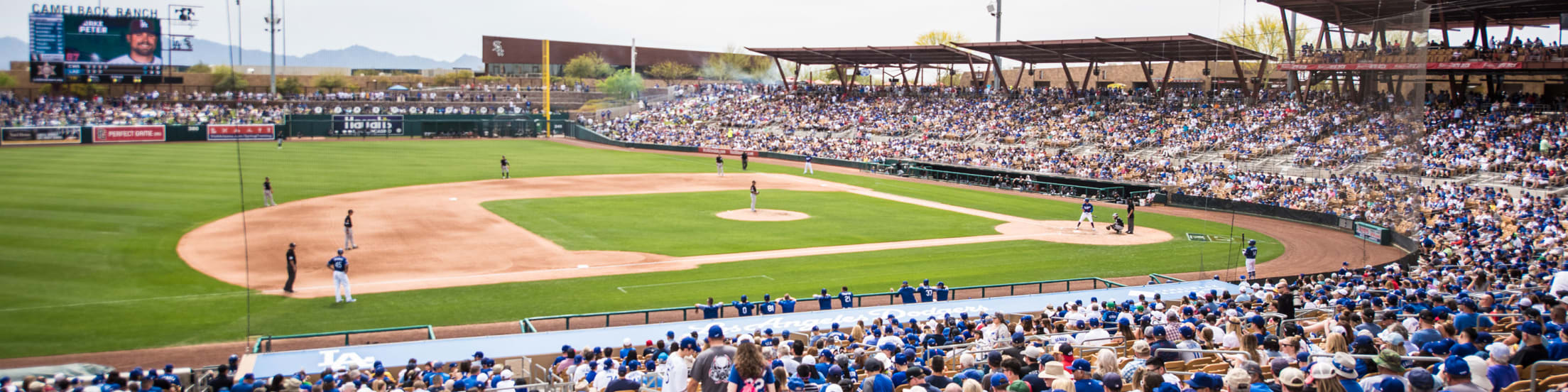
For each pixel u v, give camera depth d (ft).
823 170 245.86
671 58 479.82
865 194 188.85
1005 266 111.14
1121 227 140.46
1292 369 27.94
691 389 29.09
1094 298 78.38
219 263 101.55
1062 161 215.10
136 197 132.46
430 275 100.12
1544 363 32.60
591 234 129.90
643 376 46.06
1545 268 77.82
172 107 228.63
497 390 44.32
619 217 146.72
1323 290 76.23
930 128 271.08
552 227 135.03
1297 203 146.72
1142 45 224.74
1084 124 239.30
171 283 89.40
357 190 174.19
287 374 55.16
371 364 57.82
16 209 83.76
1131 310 70.64
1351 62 103.09
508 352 61.11
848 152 262.67
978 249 123.85
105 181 144.46
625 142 322.75
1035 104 263.90
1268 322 55.72
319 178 190.60
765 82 498.28
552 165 239.30
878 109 301.02
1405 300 62.59
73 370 59.47
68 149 154.92
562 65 448.24
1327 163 121.08
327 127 319.27
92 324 73.26
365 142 307.37
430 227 132.98
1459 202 142.82
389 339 75.00
